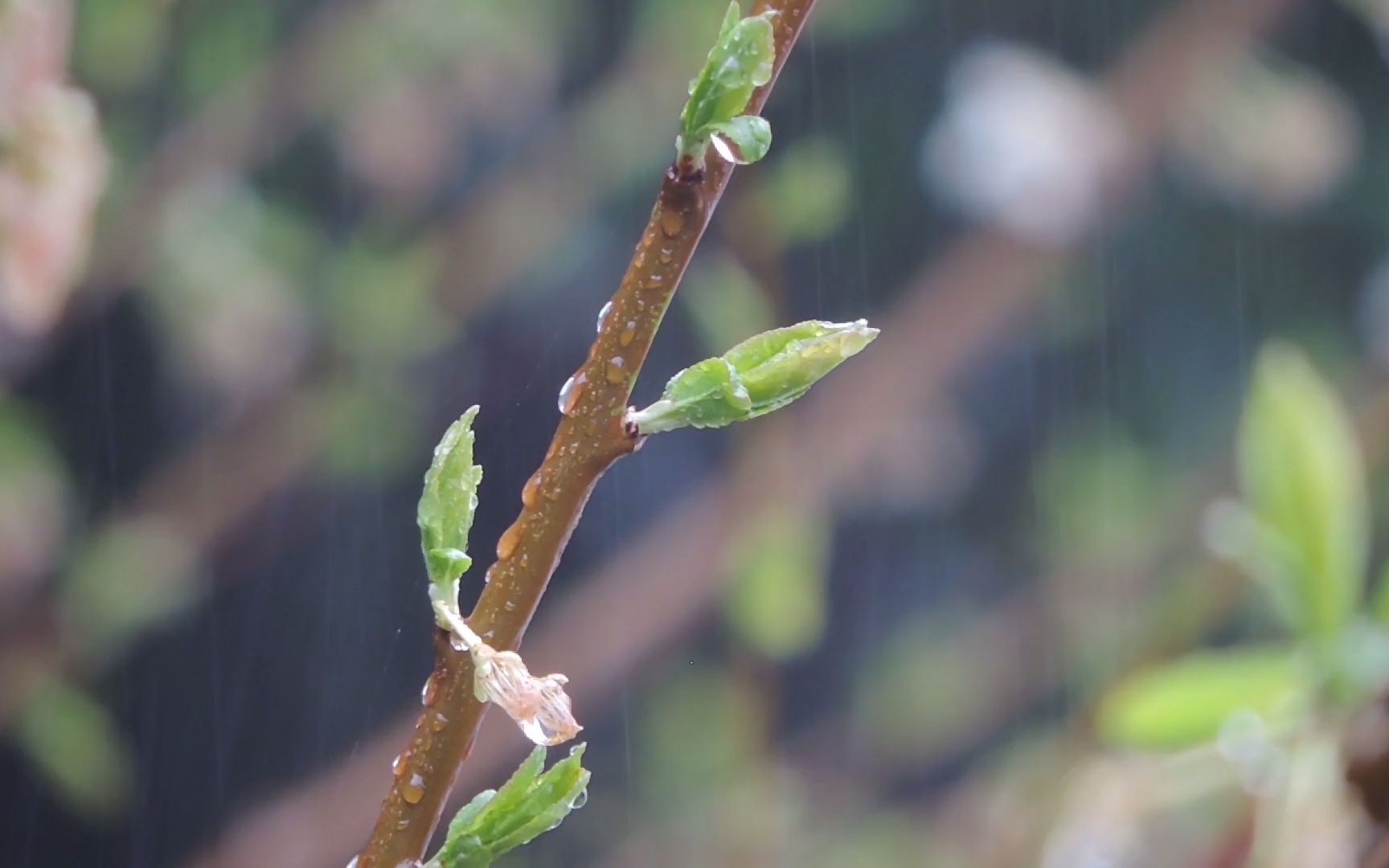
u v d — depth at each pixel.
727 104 0.76
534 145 1.87
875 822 2.06
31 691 1.56
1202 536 2.08
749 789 1.76
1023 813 1.76
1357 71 2.21
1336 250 2.28
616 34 1.88
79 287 1.51
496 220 1.84
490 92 1.82
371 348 1.77
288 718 1.74
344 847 1.70
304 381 1.77
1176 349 2.28
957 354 2.08
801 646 1.78
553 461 0.76
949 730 2.13
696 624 1.85
